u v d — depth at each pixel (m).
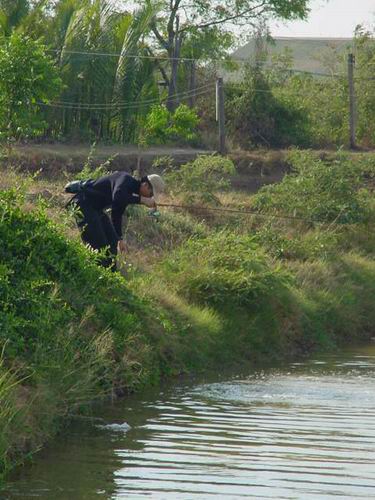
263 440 17.70
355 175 43.56
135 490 14.73
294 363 27.70
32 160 44.41
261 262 30.80
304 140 69.88
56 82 37.44
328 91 75.00
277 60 79.38
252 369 26.28
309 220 40.88
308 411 20.30
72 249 22.72
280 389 22.91
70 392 19.28
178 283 28.48
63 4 57.34
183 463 16.12
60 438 17.70
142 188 23.92
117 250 24.55
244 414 19.89
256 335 28.73
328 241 38.12
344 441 17.69
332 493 14.65
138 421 19.09
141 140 51.44
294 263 35.59
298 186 41.69
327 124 73.00
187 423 18.97
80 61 56.28
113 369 21.62
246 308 29.42
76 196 24.39
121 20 59.22
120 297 23.69
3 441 15.73
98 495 14.48
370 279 37.62
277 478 15.35
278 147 69.25
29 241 21.73
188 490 14.72
